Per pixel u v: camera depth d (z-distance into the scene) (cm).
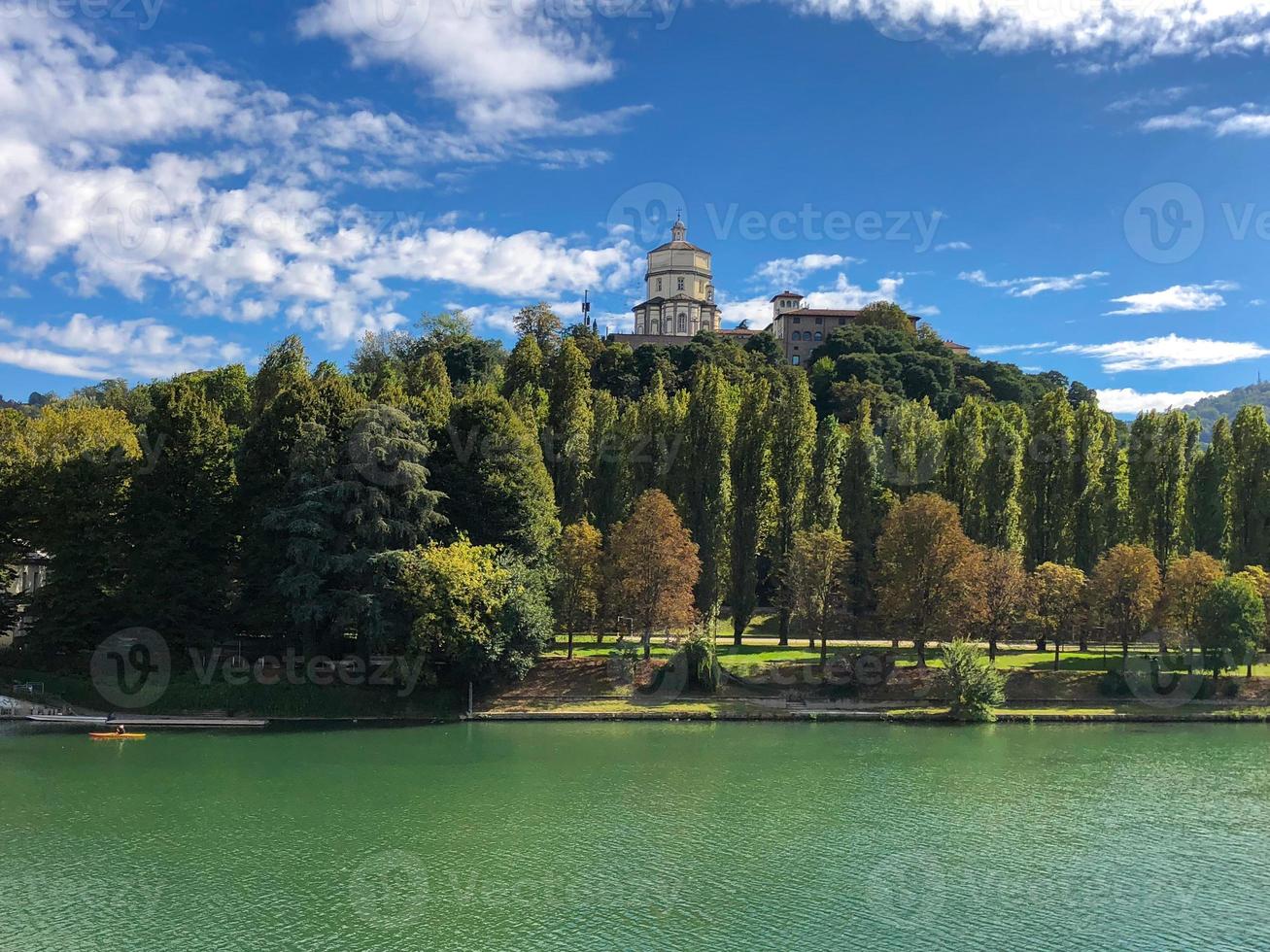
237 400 11775
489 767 5991
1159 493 9944
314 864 4294
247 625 7612
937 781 5838
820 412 16012
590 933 3628
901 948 3553
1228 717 7656
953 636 8100
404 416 7775
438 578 7075
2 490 7412
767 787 5659
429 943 3506
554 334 17525
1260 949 3588
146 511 7456
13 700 6981
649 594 7819
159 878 4100
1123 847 4681
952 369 17650
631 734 6956
